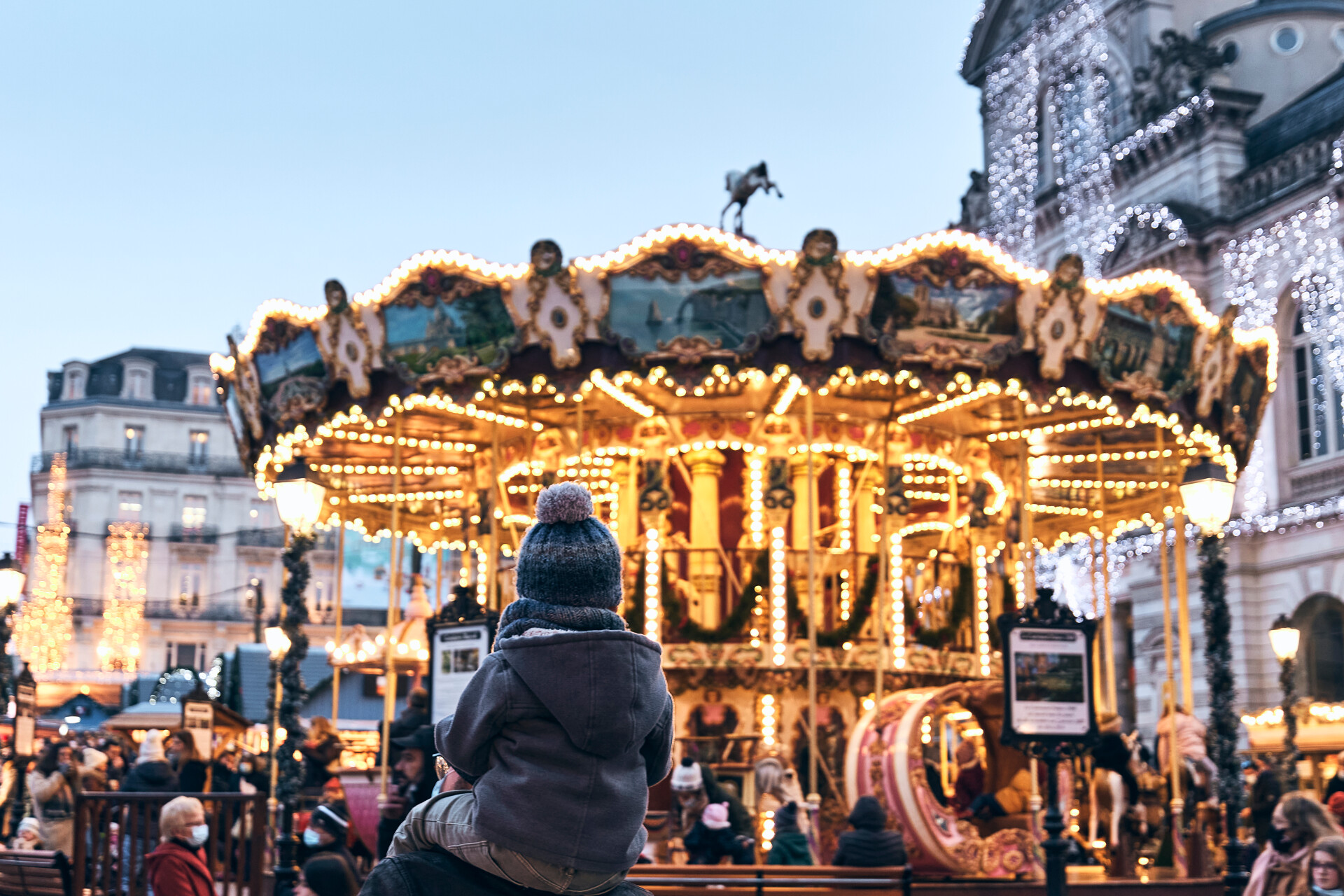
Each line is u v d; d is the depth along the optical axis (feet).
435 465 61.31
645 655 10.34
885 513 50.65
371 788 47.62
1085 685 34.94
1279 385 104.68
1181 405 48.14
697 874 30.45
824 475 53.11
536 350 43.68
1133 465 60.03
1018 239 131.75
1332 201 100.32
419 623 66.80
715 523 51.47
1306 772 72.59
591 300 42.68
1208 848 45.78
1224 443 51.88
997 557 56.24
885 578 49.44
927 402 50.26
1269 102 120.98
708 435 51.06
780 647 48.70
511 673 10.04
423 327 44.34
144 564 228.63
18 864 32.42
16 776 50.39
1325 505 98.27
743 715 49.32
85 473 232.94
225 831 34.81
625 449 52.54
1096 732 34.65
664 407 51.03
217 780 57.62
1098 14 125.08
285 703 43.06
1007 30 137.18
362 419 47.09
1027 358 44.42
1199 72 114.01
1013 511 53.26
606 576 10.55
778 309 42.42
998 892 37.14
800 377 42.60
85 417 236.63
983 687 41.96
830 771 48.65
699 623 49.52
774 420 50.37
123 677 210.79
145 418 237.45
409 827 10.77
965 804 46.37
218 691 121.29
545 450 54.24
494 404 50.16
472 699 10.10
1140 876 43.91
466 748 10.08
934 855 38.40
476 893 10.12
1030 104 131.85
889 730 40.70
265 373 49.34
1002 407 51.49
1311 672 100.63
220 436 239.91
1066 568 120.06
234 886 44.14
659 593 49.83
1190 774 48.80
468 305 43.57
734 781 47.62
